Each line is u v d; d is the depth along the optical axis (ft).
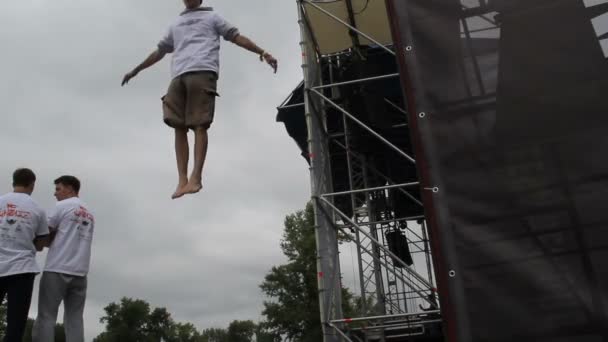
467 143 13.35
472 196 12.85
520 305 11.66
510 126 13.20
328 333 22.67
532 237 12.12
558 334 11.25
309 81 26.14
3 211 13.69
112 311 232.32
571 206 12.09
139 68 14.29
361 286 34.01
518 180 12.67
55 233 14.98
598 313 11.14
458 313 11.96
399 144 33.55
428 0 15.19
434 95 14.08
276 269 110.63
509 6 14.14
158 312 239.09
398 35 15.08
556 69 13.24
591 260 11.55
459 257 12.41
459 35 14.53
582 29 13.33
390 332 33.91
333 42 32.76
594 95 12.75
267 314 107.55
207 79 12.62
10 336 12.71
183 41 13.01
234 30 13.02
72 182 16.26
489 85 13.76
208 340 327.47
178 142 13.01
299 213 115.85
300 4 27.89
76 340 14.19
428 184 13.25
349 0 29.35
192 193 11.85
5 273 13.00
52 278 14.03
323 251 24.22
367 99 29.73
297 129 37.27
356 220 33.86
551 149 12.70
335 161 36.55
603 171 12.12
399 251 36.45
